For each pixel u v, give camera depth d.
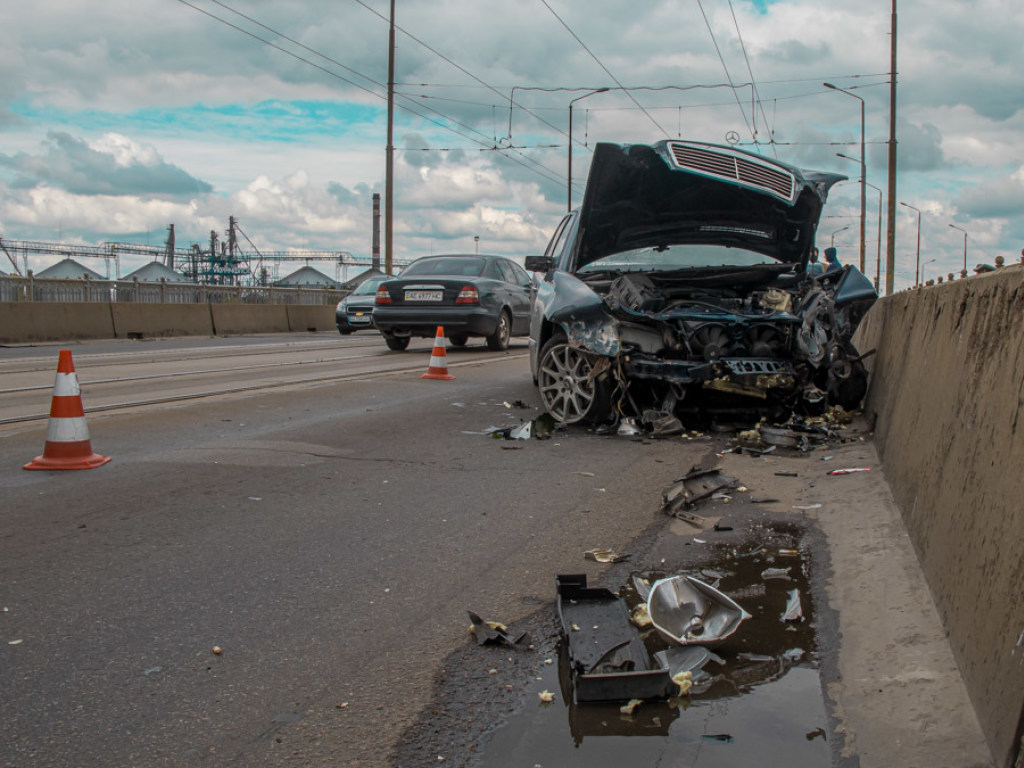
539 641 3.00
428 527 4.30
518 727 2.43
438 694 2.62
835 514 4.41
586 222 7.67
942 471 3.34
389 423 7.36
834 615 3.15
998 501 2.45
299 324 25.34
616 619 3.05
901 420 4.79
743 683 2.67
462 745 2.34
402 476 5.40
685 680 2.64
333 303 29.50
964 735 2.19
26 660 2.82
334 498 4.84
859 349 8.52
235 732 2.41
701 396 6.93
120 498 4.79
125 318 19.86
